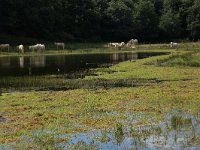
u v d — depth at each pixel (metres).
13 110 17.97
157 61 40.34
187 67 34.47
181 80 26.89
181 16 102.00
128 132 14.12
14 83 27.52
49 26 84.25
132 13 98.06
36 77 30.75
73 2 91.69
